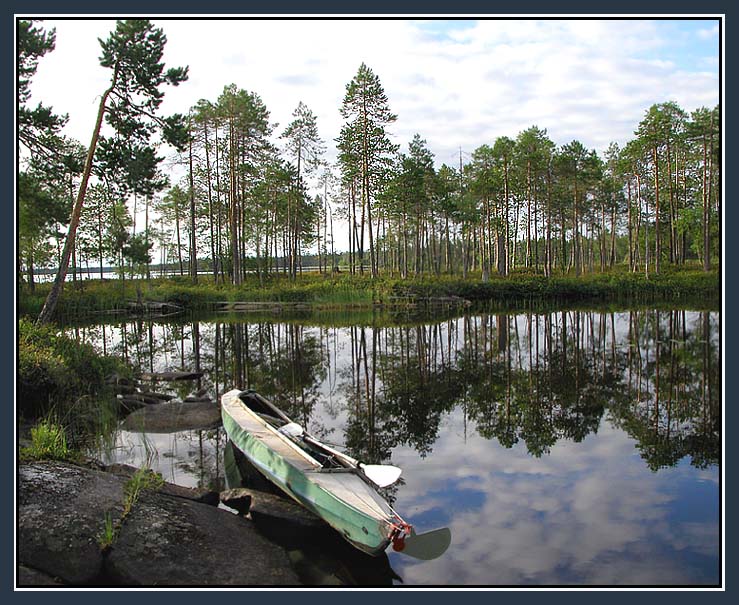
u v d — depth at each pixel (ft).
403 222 167.84
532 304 121.60
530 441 30.94
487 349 63.57
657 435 31.63
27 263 101.65
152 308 111.65
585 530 20.12
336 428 34.06
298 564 17.76
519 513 21.61
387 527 16.97
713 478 25.11
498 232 167.63
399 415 37.06
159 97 66.54
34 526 17.02
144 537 17.43
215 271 148.66
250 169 138.41
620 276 141.49
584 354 58.29
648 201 171.22
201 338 76.02
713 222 149.28
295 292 123.75
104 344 70.54
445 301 122.83
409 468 26.81
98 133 64.85
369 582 16.78
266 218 163.22
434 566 17.67
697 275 134.62
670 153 156.25
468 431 33.12
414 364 55.72
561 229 183.83
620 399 40.01
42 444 24.47
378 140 133.08
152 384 46.93
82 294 105.70
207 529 18.71
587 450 29.27
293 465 21.74
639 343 64.08
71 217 62.18
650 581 16.57
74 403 35.27
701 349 59.41
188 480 25.20
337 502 18.90
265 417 29.99
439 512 21.74
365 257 221.25
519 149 158.30
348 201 169.17
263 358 60.18
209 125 137.59
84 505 18.65
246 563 17.20
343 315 106.01
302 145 151.23
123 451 29.01
